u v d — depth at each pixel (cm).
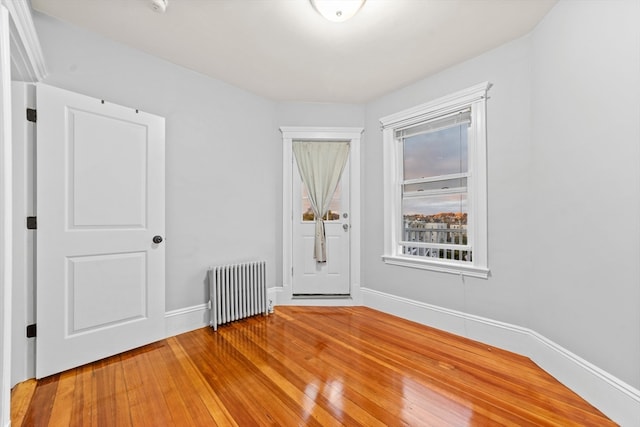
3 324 119
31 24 148
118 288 212
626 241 138
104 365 196
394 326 269
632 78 135
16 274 172
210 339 240
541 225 195
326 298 334
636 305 134
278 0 178
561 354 175
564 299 175
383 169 312
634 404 133
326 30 207
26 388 168
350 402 156
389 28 204
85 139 197
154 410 149
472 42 220
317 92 308
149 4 181
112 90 218
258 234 316
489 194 231
